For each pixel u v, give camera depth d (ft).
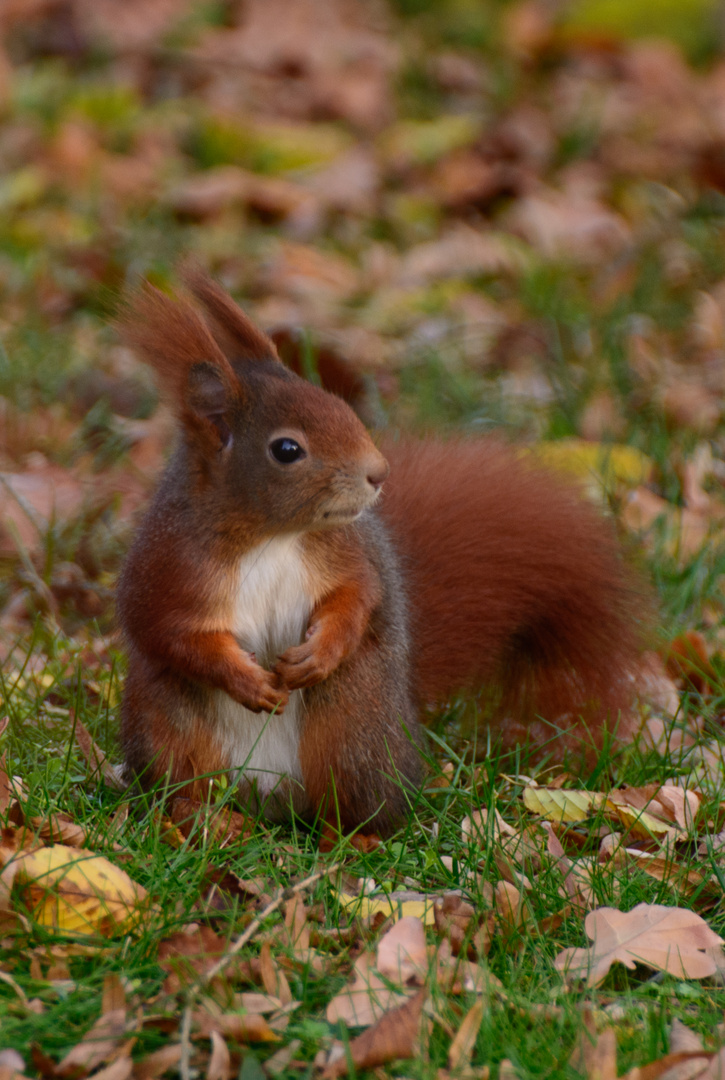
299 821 22.44
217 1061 15.06
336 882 19.44
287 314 46.80
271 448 20.29
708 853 20.57
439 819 21.71
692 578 30.35
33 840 19.22
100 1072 14.74
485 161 63.21
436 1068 15.02
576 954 17.90
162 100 70.54
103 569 32.04
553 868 20.16
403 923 17.48
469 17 84.07
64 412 38.40
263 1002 16.28
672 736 26.32
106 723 24.91
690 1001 17.31
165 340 20.54
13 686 25.30
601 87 74.18
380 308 48.37
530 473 26.84
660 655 28.50
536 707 25.95
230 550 20.67
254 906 18.83
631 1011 16.67
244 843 20.22
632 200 58.29
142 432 37.27
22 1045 15.14
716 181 60.39
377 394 38.78
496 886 19.44
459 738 25.73
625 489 34.17
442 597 25.07
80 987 16.26
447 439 28.76
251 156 62.75
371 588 21.50
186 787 21.57
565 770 24.67
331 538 21.24
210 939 17.35
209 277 22.38
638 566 27.68
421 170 62.44
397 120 69.97
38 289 47.44
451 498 25.93
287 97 71.36
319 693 21.53
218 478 20.56
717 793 22.72
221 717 21.58
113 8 77.87
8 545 32.12
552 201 58.49
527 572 25.36
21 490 34.09
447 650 24.99
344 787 21.77
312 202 57.57
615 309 44.45
